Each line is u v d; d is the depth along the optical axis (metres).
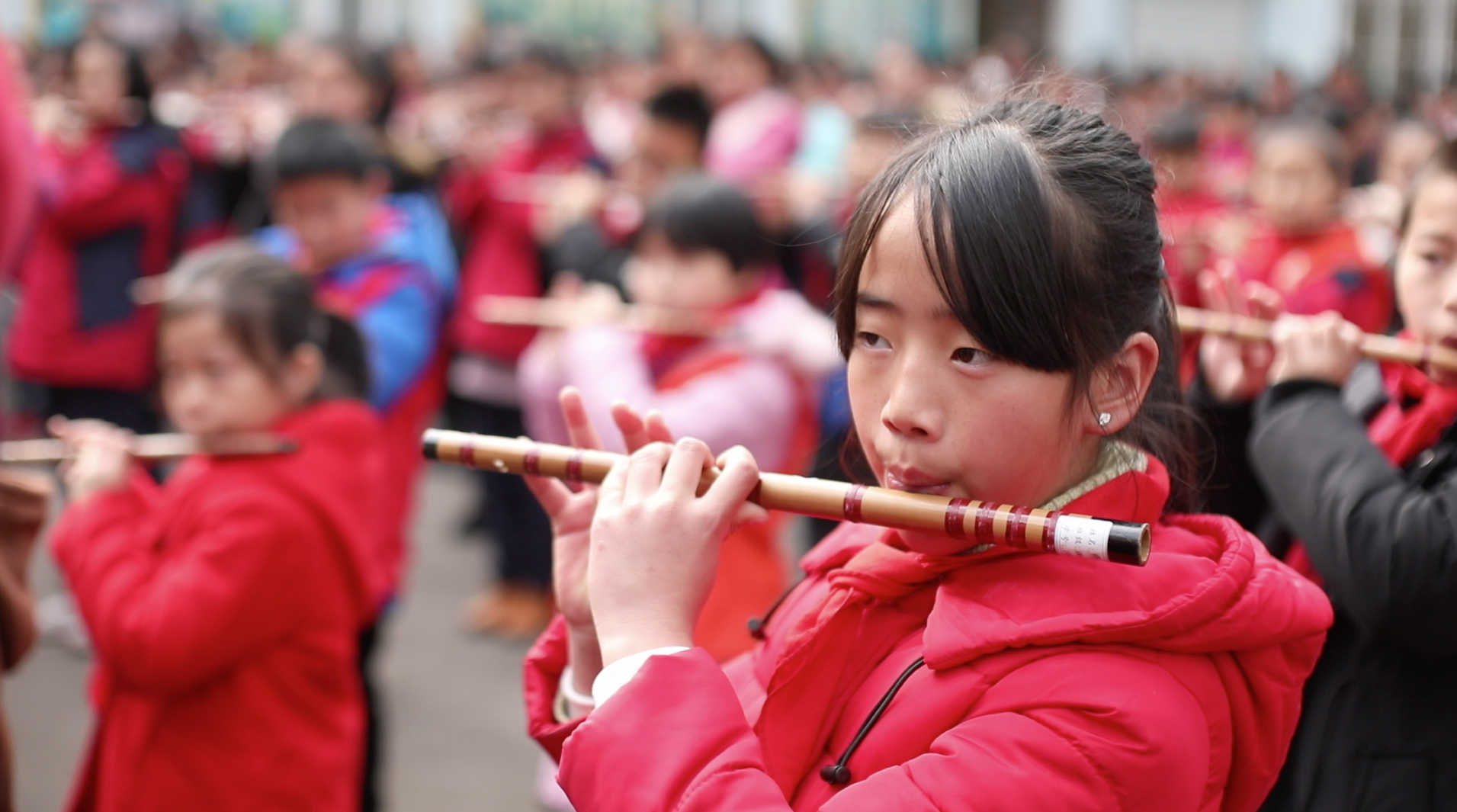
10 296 4.54
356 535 2.06
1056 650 0.99
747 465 1.08
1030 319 0.96
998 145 1.00
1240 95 10.01
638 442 1.24
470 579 4.49
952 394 0.98
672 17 12.09
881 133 4.19
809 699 1.09
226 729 1.94
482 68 6.99
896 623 1.09
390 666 3.76
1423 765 1.37
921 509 0.99
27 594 1.70
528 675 1.27
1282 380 1.48
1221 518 1.13
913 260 0.97
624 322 2.83
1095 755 0.95
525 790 3.12
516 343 4.33
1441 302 1.50
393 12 10.23
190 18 8.52
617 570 1.04
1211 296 1.73
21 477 1.71
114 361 4.00
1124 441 1.12
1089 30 14.59
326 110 4.73
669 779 0.96
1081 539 0.93
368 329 3.08
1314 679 1.43
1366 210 4.39
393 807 3.01
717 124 6.00
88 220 3.93
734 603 2.24
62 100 4.35
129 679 1.90
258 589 1.92
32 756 3.15
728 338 2.69
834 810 0.96
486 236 4.54
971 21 14.92
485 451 1.19
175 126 4.52
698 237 2.71
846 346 1.06
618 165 5.96
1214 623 1.00
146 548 1.97
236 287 2.07
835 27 13.42
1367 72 14.27
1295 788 1.42
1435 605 1.30
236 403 2.06
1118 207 1.02
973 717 1.00
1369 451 1.39
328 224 3.14
